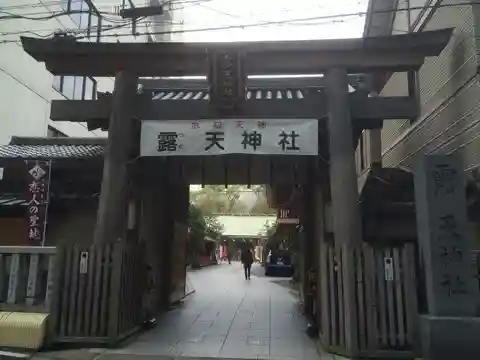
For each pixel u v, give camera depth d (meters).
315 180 10.34
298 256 15.01
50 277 7.43
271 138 8.39
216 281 21.62
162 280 11.50
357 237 7.69
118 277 7.45
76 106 8.89
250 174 11.66
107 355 6.76
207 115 8.55
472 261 6.72
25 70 16.52
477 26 8.52
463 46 8.99
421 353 6.48
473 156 8.55
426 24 11.09
